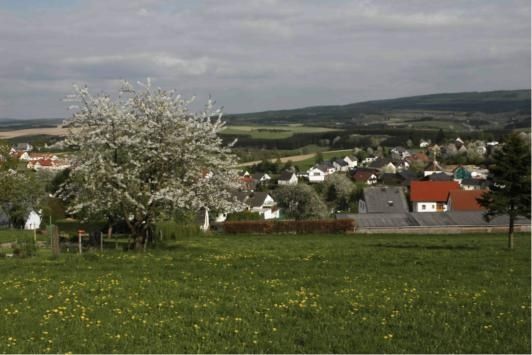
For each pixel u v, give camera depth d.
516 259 31.30
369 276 24.28
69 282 22.73
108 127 35.94
